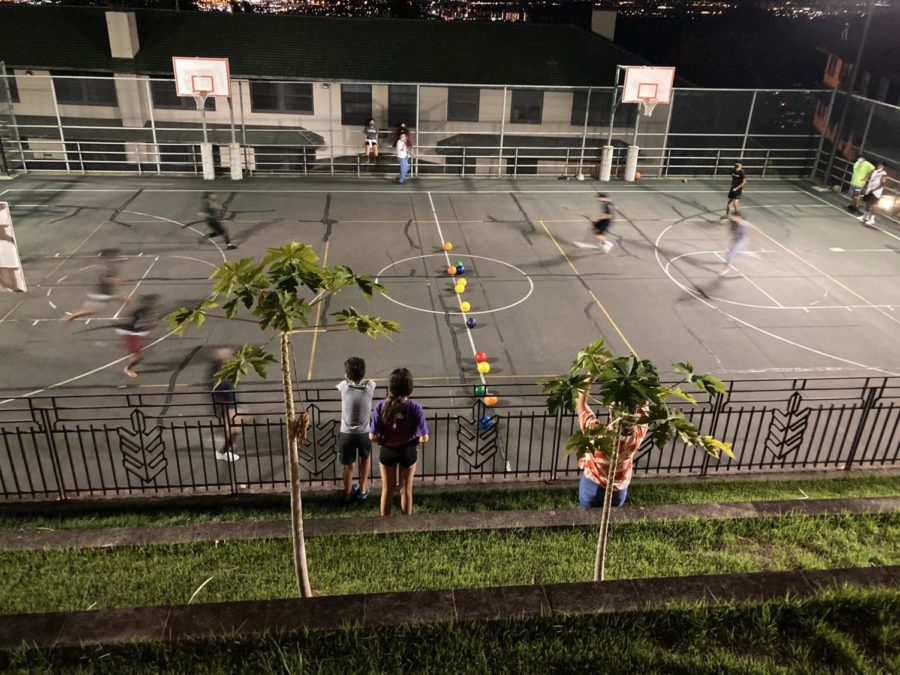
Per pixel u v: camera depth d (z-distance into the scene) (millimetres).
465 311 15555
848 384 13250
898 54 38500
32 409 8883
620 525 7641
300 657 4141
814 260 19203
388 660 4238
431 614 4516
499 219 21750
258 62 33875
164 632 4344
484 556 7102
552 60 35500
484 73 34531
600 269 18156
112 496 9383
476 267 18047
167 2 52375
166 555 7215
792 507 7914
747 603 4625
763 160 28812
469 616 4508
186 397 12164
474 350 14000
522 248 19438
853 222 22500
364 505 9172
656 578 4832
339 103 34500
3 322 14438
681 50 56656
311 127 34906
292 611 4500
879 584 4844
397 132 27109
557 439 9891
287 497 9352
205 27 35188
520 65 35031
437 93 34406
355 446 8766
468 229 20812
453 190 24562
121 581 6707
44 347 13578
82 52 33625
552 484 9906
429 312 15508
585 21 65375
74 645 4242
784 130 36375
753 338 14812
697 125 34656
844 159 26484
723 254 19406
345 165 27000
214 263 17734
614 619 4531
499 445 11148
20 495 9328
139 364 13086
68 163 24562
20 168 24469
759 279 17844
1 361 13070
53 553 7223
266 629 4363
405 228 20719
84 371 12844
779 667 4250
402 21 36719
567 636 4449
